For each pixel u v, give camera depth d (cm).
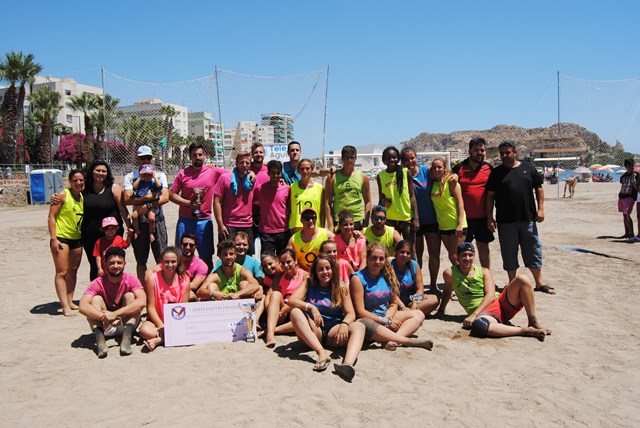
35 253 1263
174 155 2359
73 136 5891
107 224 666
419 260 786
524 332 552
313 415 381
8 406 411
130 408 400
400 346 527
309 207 683
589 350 509
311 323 514
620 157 5738
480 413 382
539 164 6519
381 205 730
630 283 791
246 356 511
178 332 550
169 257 572
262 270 647
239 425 368
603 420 370
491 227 750
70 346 559
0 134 4631
